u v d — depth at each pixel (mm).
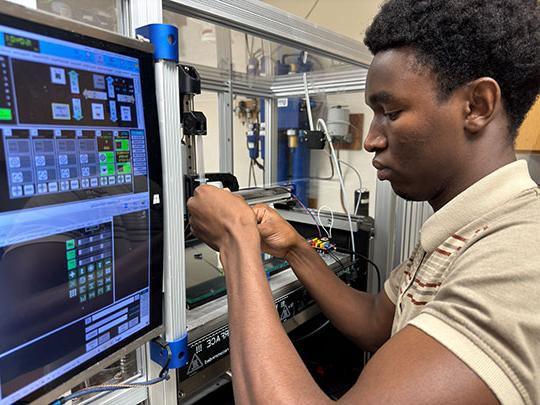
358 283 1312
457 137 516
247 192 1002
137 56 509
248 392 434
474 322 382
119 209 503
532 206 478
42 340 425
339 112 1616
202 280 897
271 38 932
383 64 526
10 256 383
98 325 494
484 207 522
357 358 1405
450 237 551
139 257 546
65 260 440
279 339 458
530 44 479
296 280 970
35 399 425
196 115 660
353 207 1599
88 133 448
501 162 539
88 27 434
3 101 360
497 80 492
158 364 634
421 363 378
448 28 468
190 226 675
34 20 378
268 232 856
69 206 436
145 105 530
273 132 1729
